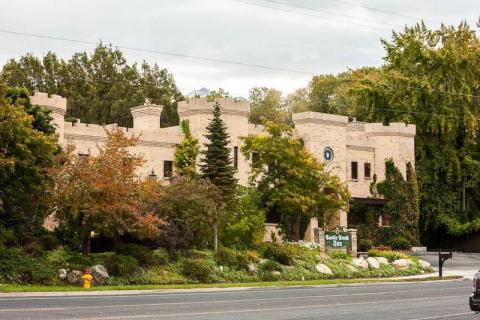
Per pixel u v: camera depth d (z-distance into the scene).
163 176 53.66
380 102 71.69
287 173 50.34
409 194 66.88
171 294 28.06
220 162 45.78
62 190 34.84
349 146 65.44
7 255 32.34
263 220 48.91
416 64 71.88
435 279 42.22
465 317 20.33
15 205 36.81
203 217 40.22
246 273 40.16
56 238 38.38
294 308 22.27
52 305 20.94
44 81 89.00
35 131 34.94
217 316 19.11
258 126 58.53
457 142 72.75
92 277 33.72
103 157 36.19
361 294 28.88
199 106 54.91
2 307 19.95
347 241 50.50
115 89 90.69
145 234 36.75
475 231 69.25
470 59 70.31
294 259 44.03
